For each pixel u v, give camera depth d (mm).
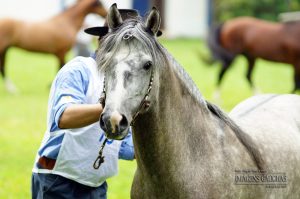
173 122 6727
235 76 34719
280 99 9117
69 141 7391
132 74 6074
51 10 49688
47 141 7535
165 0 53438
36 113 22875
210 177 6836
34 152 16953
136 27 6297
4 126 20375
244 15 52625
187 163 6809
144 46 6188
